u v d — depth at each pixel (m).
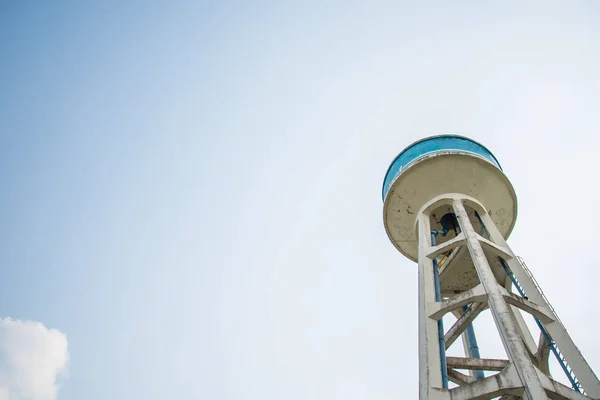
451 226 20.33
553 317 13.56
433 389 11.54
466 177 18.97
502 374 10.94
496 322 12.27
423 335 13.27
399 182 19.45
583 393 11.76
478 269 14.28
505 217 19.81
